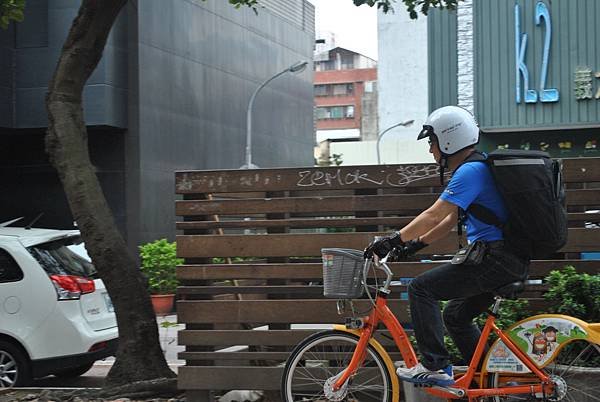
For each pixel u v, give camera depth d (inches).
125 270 267.0
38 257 302.5
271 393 236.7
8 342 293.9
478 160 167.5
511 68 498.3
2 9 336.5
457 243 215.3
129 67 729.0
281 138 1070.4
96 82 698.2
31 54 698.8
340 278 174.1
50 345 294.7
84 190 271.0
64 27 693.9
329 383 182.7
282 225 227.5
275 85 1055.6
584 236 210.4
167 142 773.3
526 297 213.0
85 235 268.4
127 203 726.5
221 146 892.0
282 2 1087.0
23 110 699.4
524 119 497.0
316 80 3993.6
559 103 490.9
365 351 181.9
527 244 163.9
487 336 176.2
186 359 228.7
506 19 499.5
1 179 743.7
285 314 223.9
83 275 312.2
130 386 253.6
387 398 180.9
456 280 168.1
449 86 510.0
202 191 230.7
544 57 492.1
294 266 225.0
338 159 1745.8
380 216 222.4
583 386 176.6
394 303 214.7
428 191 220.1
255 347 232.5
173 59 790.5
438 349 170.9
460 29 506.9
